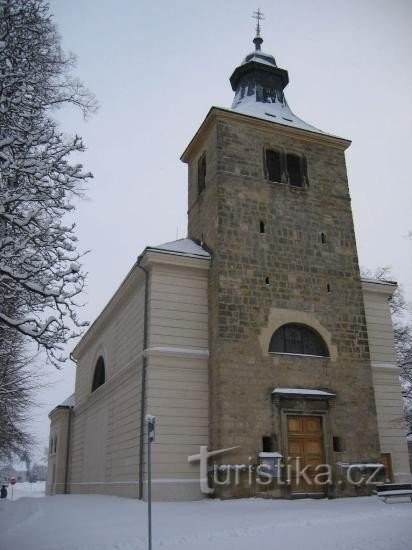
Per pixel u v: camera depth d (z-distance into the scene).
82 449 35.97
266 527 13.56
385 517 14.96
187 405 22.39
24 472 129.00
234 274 23.75
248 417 21.81
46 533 13.77
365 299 28.02
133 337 25.59
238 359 22.48
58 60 16.05
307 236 26.06
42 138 14.53
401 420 26.41
